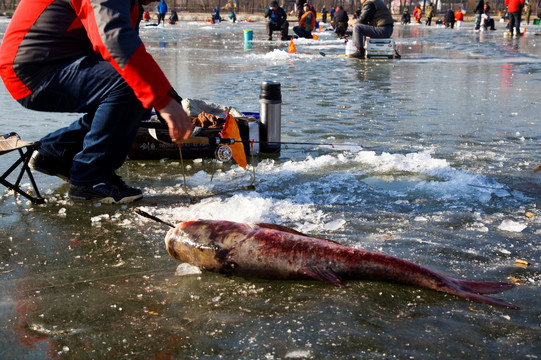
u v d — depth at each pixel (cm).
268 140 516
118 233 314
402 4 6694
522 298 232
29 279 254
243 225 256
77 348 195
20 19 342
